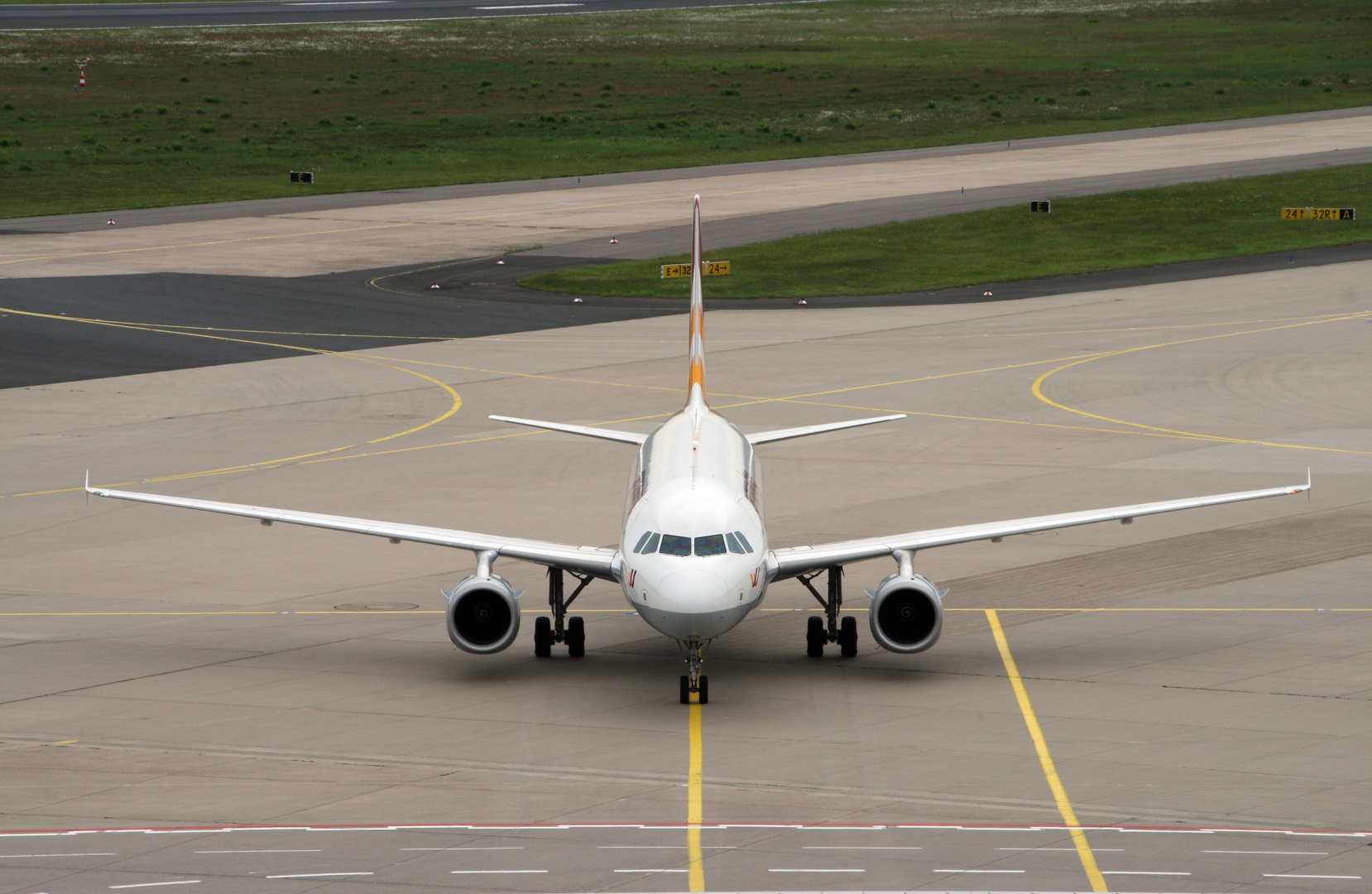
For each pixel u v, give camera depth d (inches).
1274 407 7854.3
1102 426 7509.8
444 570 5374.0
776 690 4001.0
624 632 4643.2
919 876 2728.8
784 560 4040.4
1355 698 3831.2
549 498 6294.3
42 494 6486.2
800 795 3186.5
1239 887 2667.3
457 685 4074.8
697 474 4156.0
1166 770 3324.3
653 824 3011.8
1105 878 2711.6
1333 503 6003.9
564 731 3663.9
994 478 6510.8
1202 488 6230.3
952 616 4729.3
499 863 2805.1
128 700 3934.5
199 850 2888.8
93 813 3107.8
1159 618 4638.3
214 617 4803.2
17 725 3727.9
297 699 3949.3
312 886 2709.2
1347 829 2955.2
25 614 4825.3
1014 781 3265.3
